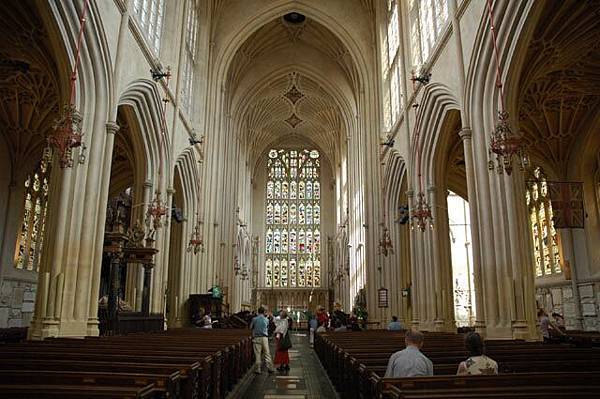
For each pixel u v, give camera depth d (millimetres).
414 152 19703
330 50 35500
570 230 21688
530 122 20859
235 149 37469
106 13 12867
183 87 22500
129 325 14695
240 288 42688
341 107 38281
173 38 20203
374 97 28969
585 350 7988
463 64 13938
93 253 12367
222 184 31766
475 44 12859
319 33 34500
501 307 11703
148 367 5281
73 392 3551
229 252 34844
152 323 16766
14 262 20828
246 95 37625
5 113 19859
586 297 20719
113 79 13453
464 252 34219
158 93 17266
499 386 4586
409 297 23500
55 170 12047
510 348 8453
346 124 38688
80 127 12156
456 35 14273
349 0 30016
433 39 17562
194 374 5824
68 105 10453
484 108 12961
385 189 26047
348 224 40594
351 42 29984
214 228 28578
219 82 29141
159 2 19094
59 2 11086
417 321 18781
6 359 5906
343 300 45312
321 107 45594
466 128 13508
